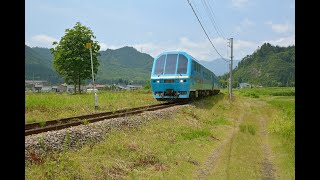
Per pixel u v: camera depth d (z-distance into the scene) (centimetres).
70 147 886
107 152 901
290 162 1088
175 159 1005
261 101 4884
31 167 682
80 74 4734
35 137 834
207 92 3753
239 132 1747
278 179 941
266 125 2183
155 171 865
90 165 768
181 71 2378
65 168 716
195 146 1247
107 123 1170
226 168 982
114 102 2417
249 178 916
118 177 762
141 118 1420
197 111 2183
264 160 1177
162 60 2469
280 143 1443
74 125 1150
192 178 882
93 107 1983
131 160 900
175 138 1293
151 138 1187
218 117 2252
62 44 4778
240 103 4128
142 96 3456
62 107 1900
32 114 1550
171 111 1789
